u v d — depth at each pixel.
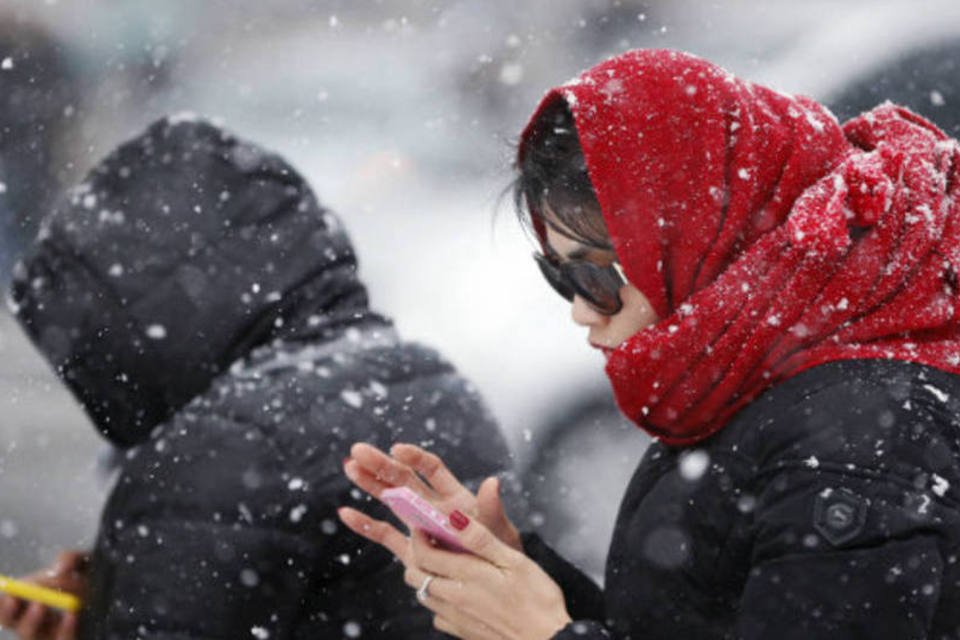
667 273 5.71
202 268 6.34
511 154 7.00
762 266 5.50
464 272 14.91
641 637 5.75
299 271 6.46
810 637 5.07
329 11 36.38
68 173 33.22
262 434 6.04
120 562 5.99
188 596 5.88
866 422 5.21
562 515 12.87
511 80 31.53
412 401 6.47
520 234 14.89
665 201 5.67
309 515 6.00
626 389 5.70
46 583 7.15
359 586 6.16
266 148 6.69
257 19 36.50
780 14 20.77
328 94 33.62
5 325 24.92
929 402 5.27
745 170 5.64
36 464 18.64
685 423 5.64
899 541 5.07
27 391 21.97
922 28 16.03
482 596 5.68
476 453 6.65
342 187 25.42
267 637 5.98
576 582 6.63
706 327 5.50
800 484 5.21
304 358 6.36
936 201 5.65
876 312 5.50
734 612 5.57
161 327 6.32
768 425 5.39
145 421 6.49
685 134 5.68
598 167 5.69
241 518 5.94
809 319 5.46
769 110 5.85
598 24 31.58
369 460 5.93
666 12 28.56
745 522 5.45
